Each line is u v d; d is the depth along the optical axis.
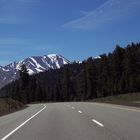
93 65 154.00
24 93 162.25
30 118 28.06
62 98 181.12
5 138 15.52
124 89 125.81
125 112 31.91
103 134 16.12
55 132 17.44
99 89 143.62
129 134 15.98
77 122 22.66
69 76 182.00
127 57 127.50
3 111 45.25
